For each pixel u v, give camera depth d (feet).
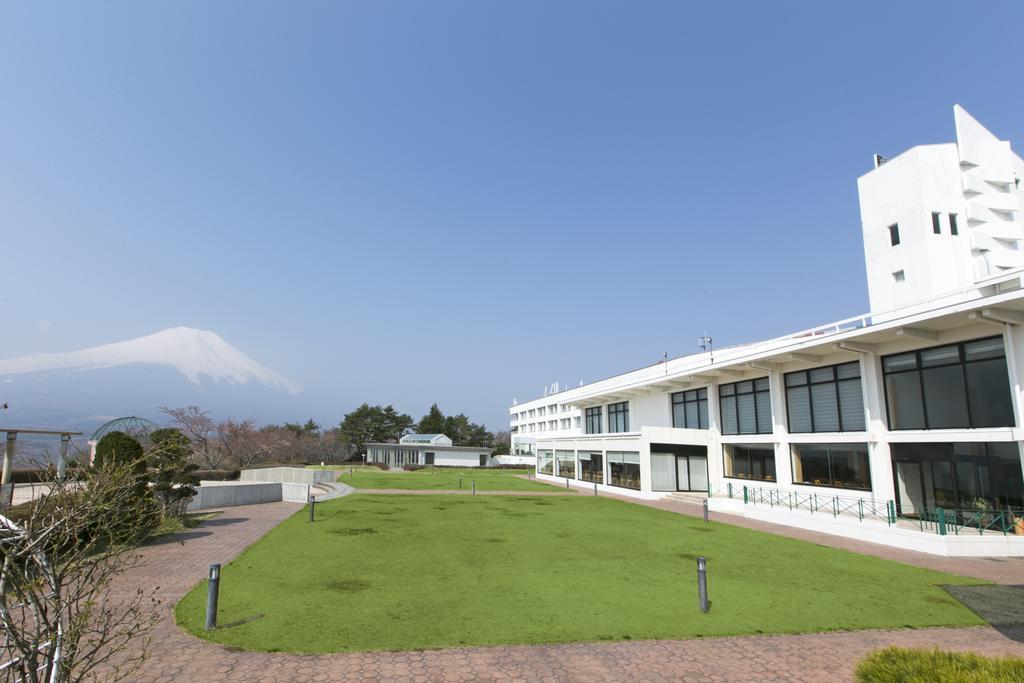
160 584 35.24
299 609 30.71
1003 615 32.24
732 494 90.48
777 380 83.25
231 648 25.05
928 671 19.97
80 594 15.38
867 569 43.65
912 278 92.27
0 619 14.16
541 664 24.16
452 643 26.32
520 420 333.42
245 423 188.75
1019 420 52.24
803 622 30.40
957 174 93.25
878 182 99.40
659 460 101.30
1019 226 93.56
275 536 53.67
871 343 68.13
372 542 51.03
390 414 329.31
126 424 93.30
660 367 148.77
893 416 66.18
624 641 27.12
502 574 39.47
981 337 56.90
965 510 56.90
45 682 13.38
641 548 50.52
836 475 73.51
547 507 83.15
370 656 24.57
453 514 72.23
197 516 66.23
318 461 258.16
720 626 29.50
